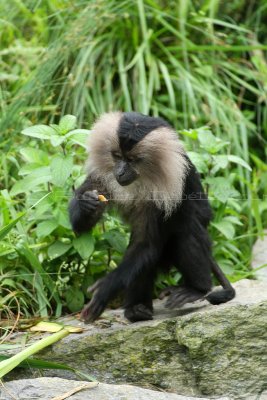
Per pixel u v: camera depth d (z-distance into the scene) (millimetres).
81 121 14539
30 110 14383
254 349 8914
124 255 10305
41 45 16109
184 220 10141
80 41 15320
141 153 9711
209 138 12070
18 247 10602
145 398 8164
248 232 13664
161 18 16156
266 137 16125
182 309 10297
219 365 8953
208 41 16703
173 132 10117
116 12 16031
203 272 10242
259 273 12266
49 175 10547
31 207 10734
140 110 14898
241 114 15422
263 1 17562
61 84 14961
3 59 16062
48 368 8891
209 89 15648
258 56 16422
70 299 10883
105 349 9281
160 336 9234
